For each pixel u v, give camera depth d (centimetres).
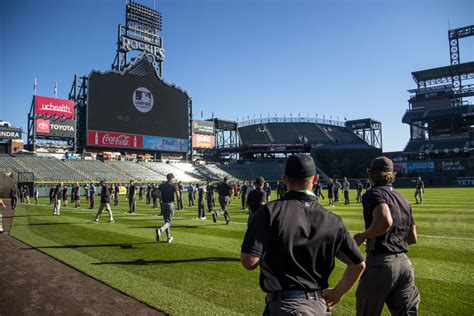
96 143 5131
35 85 5209
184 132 6238
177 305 541
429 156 7144
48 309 541
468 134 7325
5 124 6025
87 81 5056
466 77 7844
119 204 2988
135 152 5712
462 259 786
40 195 4391
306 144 7744
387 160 372
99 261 830
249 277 681
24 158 5009
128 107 5475
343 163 7525
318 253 244
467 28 7694
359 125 9000
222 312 510
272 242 243
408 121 7944
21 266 798
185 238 1133
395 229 347
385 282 340
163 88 5938
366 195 359
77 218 1812
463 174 6469
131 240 1107
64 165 5169
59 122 5409
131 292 605
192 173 6419
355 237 351
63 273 737
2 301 577
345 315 495
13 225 1521
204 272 719
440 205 2169
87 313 522
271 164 7681
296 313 232
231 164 7438
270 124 8900
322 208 257
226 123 8162
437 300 532
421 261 772
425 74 8138
